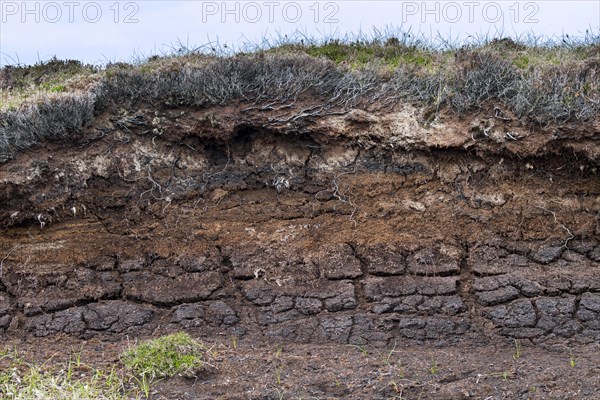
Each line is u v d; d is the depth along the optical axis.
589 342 6.25
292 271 6.87
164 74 7.59
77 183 7.16
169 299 6.67
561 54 8.62
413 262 6.89
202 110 7.36
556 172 7.20
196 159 7.37
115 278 6.84
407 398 5.51
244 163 7.36
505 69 7.49
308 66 7.69
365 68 7.74
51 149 7.18
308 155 7.35
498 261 6.90
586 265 6.88
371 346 6.27
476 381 5.69
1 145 7.08
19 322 6.57
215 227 7.12
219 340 6.34
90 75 8.30
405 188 7.21
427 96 7.32
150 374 5.66
